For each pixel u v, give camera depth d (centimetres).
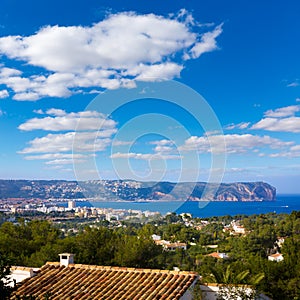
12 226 1677
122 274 779
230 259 2336
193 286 723
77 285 749
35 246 1474
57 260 1315
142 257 1466
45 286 754
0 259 421
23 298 421
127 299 669
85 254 1441
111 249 1496
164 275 754
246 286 828
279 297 1153
